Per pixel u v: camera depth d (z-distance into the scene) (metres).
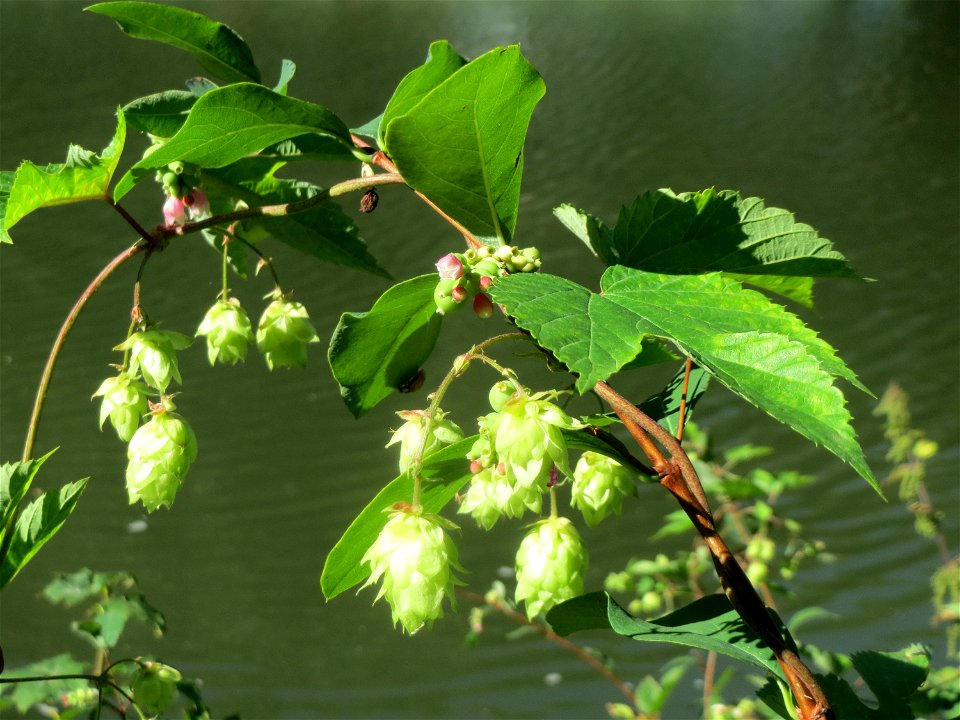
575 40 33.19
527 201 18.53
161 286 15.47
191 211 2.11
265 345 2.19
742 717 3.39
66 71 28.05
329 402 13.09
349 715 8.23
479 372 12.91
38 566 10.30
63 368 13.34
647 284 1.27
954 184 18.56
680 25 35.16
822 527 9.86
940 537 4.87
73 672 3.44
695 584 4.72
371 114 22.81
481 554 10.11
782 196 18.55
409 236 16.59
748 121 23.36
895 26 33.47
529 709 8.19
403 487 1.52
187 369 14.14
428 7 39.72
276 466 11.66
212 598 9.69
